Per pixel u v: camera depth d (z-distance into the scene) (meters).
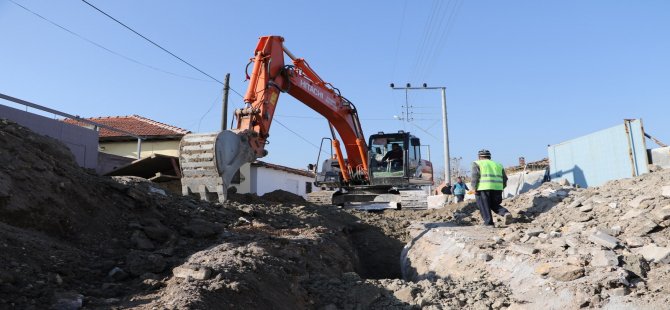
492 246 7.26
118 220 6.31
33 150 6.28
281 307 4.60
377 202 15.50
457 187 17.20
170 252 5.55
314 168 16.75
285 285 5.09
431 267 8.33
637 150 11.30
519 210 10.22
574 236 6.41
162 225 6.63
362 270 10.48
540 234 7.13
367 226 12.37
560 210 9.04
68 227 5.53
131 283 4.49
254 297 4.38
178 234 6.58
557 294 4.93
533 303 5.08
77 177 6.53
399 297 5.82
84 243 5.47
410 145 15.88
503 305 5.32
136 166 11.88
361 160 15.21
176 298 3.81
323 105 12.76
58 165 6.45
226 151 8.38
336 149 15.00
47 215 5.36
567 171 14.55
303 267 6.21
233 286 4.21
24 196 5.23
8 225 4.83
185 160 8.27
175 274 4.48
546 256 5.93
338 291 5.78
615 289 4.60
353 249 10.45
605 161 12.52
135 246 5.77
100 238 5.73
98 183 6.82
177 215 7.24
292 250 6.52
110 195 6.73
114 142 21.81
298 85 11.43
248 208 8.79
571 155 14.31
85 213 5.96
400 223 12.79
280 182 30.70
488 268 6.70
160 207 7.20
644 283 4.70
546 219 8.80
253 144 9.27
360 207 15.40
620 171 11.87
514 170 25.73
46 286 3.97
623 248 5.64
